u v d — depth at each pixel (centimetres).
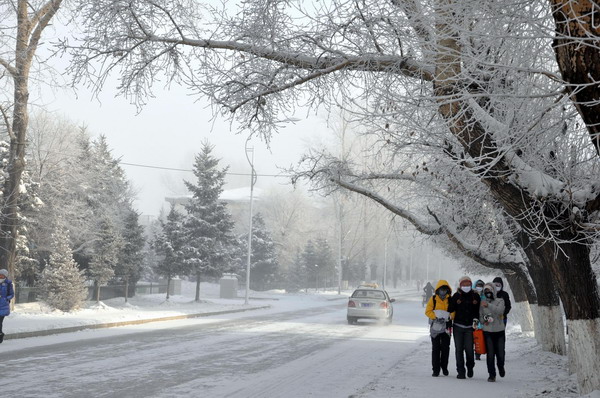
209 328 2583
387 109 886
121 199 5650
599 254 1416
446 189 1442
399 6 783
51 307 2914
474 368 1509
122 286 4181
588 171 1044
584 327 972
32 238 3700
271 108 1065
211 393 1131
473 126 870
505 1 653
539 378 1320
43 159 3906
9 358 1501
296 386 1230
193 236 4472
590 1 551
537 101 785
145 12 1008
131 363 1484
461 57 693
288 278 7706
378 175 1433
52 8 2039
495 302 1320
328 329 2731
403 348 2038
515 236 1622
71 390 1116
